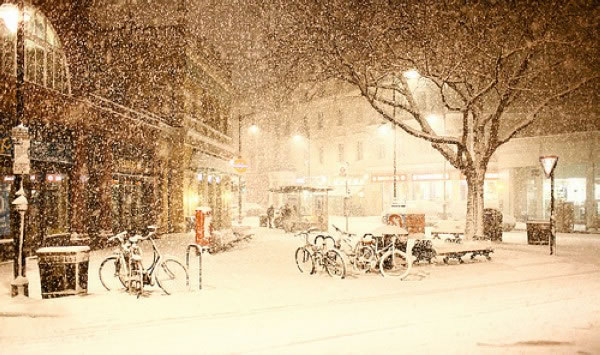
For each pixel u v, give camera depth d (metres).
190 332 6.91
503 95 18.45
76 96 16.92
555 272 12.86
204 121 29.34
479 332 6.53
